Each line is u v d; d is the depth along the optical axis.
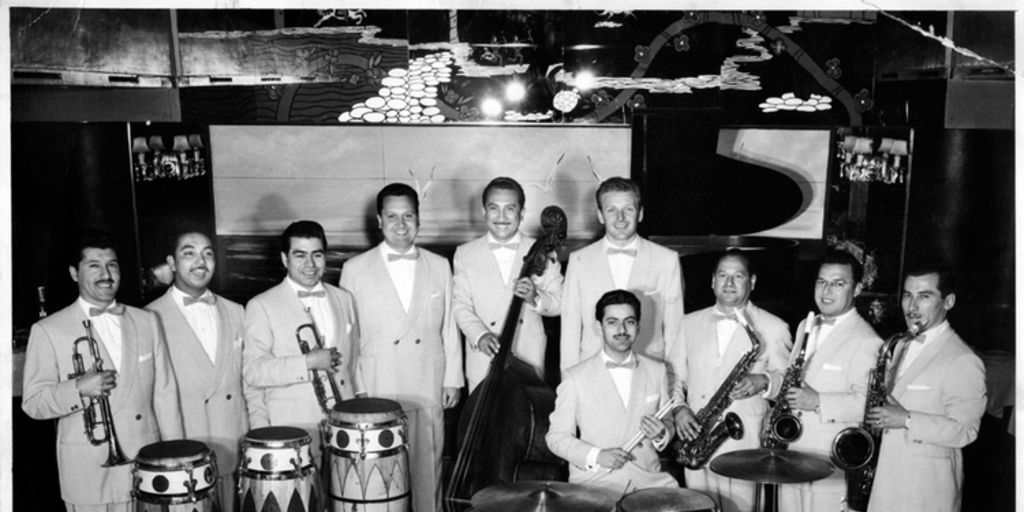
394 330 4.62
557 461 4.35
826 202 4.63
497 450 4.34
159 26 4.51
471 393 4.55
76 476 4.36
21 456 4.38
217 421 4.51
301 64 4.58
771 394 4.53
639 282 4.57
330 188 4.63
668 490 3.80
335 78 4.59
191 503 3.91
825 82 4.59
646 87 4.60
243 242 4.62
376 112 4.61
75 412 4.35
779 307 4.61
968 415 4.50
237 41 4.55
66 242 4.45
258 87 4.58
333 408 4.28
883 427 4.50
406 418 4.38
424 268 4.64
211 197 4.60
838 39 4.57
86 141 4.49
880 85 4.59
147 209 4.54
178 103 4.56
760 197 4.64
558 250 4.62
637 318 4.30
